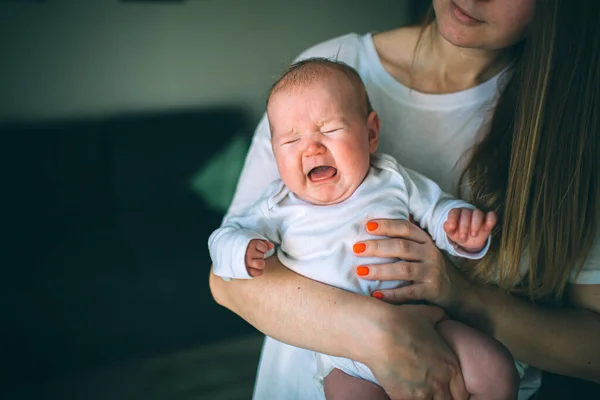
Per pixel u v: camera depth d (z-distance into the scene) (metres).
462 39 1.09
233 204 1.27
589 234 1.16
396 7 4.49
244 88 4.28
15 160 3.66
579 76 1.08
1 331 2.97
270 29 4.24
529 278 1.18
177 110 4.18
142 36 4.02
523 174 1.11
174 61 4.11
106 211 3.81
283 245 1.14
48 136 3.73
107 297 3.12
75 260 3.32
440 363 1.03
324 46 1.33
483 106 1.22
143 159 3.86
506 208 1.14
